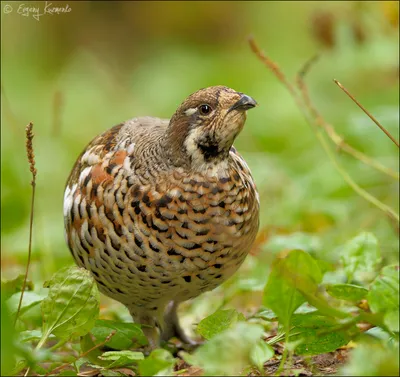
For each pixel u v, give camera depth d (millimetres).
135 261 7641
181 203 7484
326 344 7059
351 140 13664
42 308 7133
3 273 12070
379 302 6535
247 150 17609
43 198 16297
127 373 7617
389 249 10430
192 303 10234
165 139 7648
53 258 12461
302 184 13742
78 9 28062
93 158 8109
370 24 13305
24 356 6148
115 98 24203
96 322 7953
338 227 12133
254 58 24141
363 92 18375
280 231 12242
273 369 7246
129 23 28234
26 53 27219
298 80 10570
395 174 10094
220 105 7488
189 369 7410
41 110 22625
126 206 7559
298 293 6715
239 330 6230
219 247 7637
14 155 15922
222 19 27531
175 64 25031
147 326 8578
